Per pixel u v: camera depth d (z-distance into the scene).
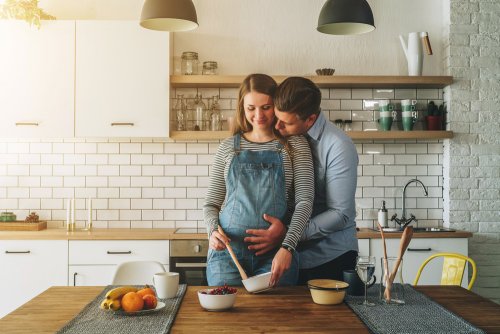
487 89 4.73
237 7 4.82
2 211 4.72
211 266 2.26
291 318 1.75
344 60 4.84
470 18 4.74
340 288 1.93
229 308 1.86
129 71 4.37
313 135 2.38
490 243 4.71
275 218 2.19
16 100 4.32
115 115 4.36
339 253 2.40
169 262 4.14
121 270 2.74
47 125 4.34
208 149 4.79
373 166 4.82
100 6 4.77
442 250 4.25
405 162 4.82
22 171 4.72
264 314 1.80
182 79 4.44
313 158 2.41
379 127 4.78
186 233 4.21
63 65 4.34
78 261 4.12
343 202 2.33
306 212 2.16
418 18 4.86
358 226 4.79
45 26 4.34
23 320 1.74
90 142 4.75
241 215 2.23
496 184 4.72
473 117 4.72
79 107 4.34
